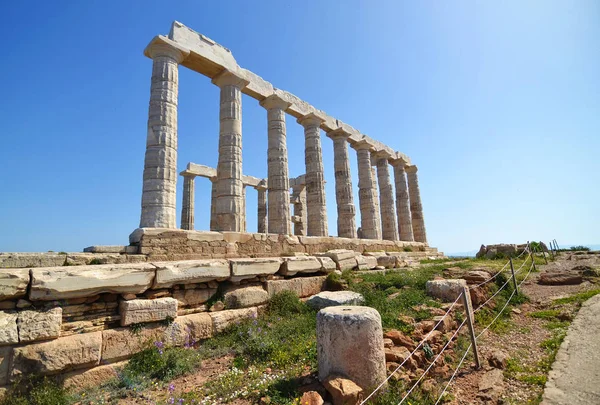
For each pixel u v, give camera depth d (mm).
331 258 12211
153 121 12109
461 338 6805
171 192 11922
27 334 5172
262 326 7793
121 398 5145
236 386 5184
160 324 6742
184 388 5383
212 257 11156
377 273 12102
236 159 14430
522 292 10438
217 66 14508
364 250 18672
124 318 6281
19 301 5426
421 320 7066
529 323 8016
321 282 10711
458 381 5285
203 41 14031
